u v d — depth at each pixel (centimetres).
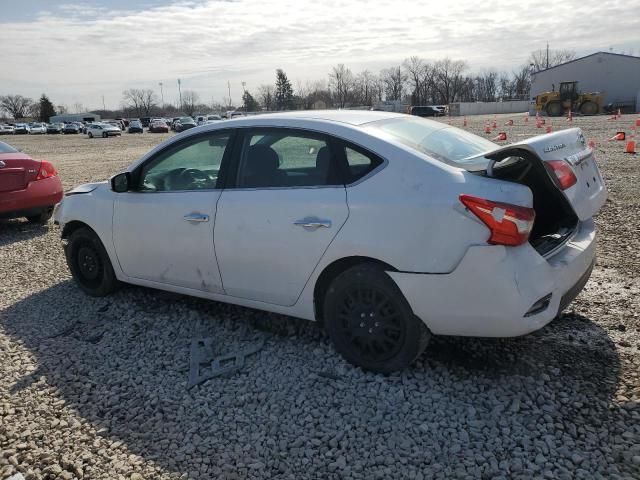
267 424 303
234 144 389
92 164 2091
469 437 282
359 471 263
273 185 363
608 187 902
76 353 396
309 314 361
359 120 366
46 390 347
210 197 389
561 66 6000
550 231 362
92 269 493
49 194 796
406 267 310
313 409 313
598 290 452
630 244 577
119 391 344
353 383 335
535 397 310
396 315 326
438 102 10006
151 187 436
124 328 432
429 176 310
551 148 337
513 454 267
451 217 297
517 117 5184
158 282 440
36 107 13538
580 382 320
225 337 407
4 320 460
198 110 12938
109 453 284
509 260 292
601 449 266
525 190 298
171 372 364
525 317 295
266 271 367
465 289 298
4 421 315
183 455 280
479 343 371
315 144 352
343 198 329
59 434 302
